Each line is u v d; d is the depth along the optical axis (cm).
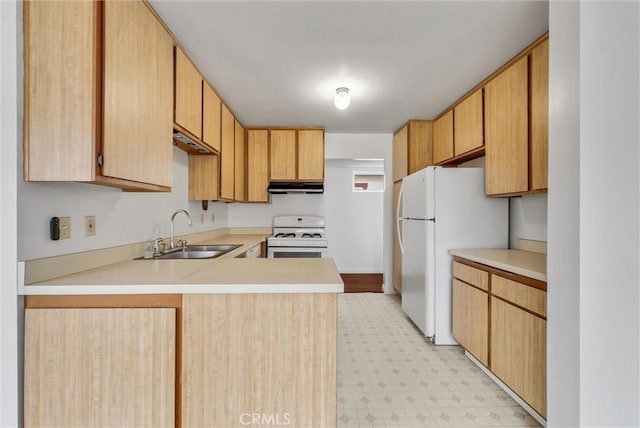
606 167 126
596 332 127
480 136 267
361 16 175
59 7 117
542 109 200
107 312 122
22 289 118
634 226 123
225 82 261
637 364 124
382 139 436
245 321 127
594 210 127
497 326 203
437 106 323
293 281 132
